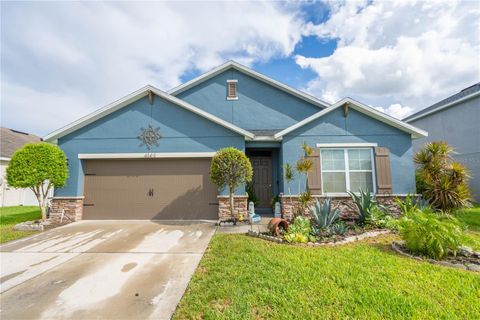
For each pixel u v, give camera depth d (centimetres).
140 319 312
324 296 347
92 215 966
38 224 829
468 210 1012
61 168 902
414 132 955
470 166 1321
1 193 1593
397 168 955
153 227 829
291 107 1270
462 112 1372
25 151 854
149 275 441
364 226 773
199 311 323
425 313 308
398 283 385
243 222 877
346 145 968
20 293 382
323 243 607
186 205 966
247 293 358
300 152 973
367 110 961
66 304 350
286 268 446
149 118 988
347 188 955
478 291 360
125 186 977
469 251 506
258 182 1180
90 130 984
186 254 551
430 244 493
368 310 314
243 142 978
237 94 1280
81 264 500
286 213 923
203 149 976
